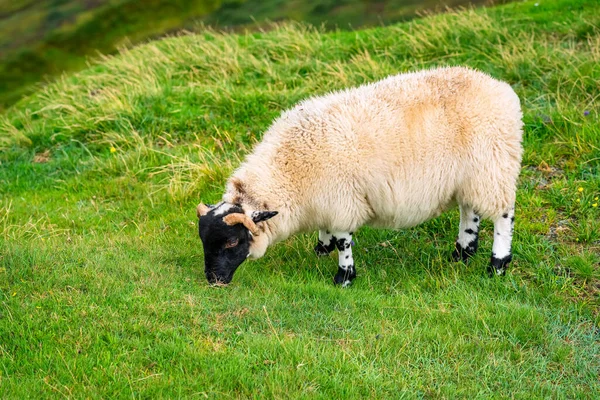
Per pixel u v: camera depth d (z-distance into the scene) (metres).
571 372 5.60
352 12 27.88
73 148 11.93
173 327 5.75
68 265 6.87
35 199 10.41
